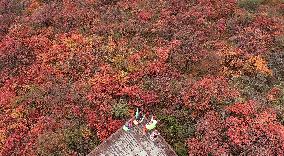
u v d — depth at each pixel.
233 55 29.89
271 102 26.94
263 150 23.47
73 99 27.20
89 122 25.88
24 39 32.31
